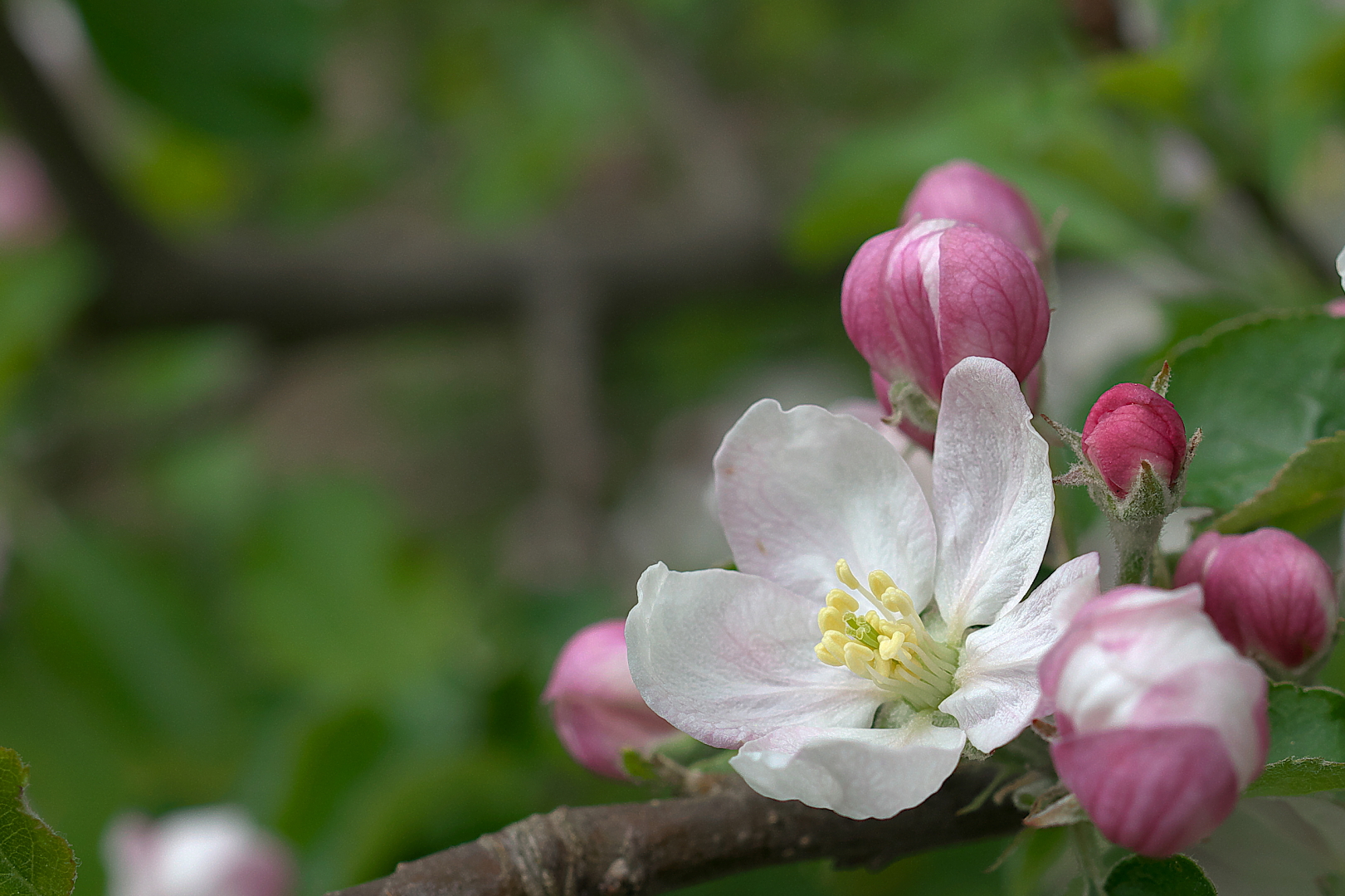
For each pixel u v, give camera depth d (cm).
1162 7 45
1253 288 45
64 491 68
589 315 71
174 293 66
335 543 57
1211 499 34
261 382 89
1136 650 29
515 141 75
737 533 32
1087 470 31
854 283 32
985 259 31
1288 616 32
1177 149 47
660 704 31
